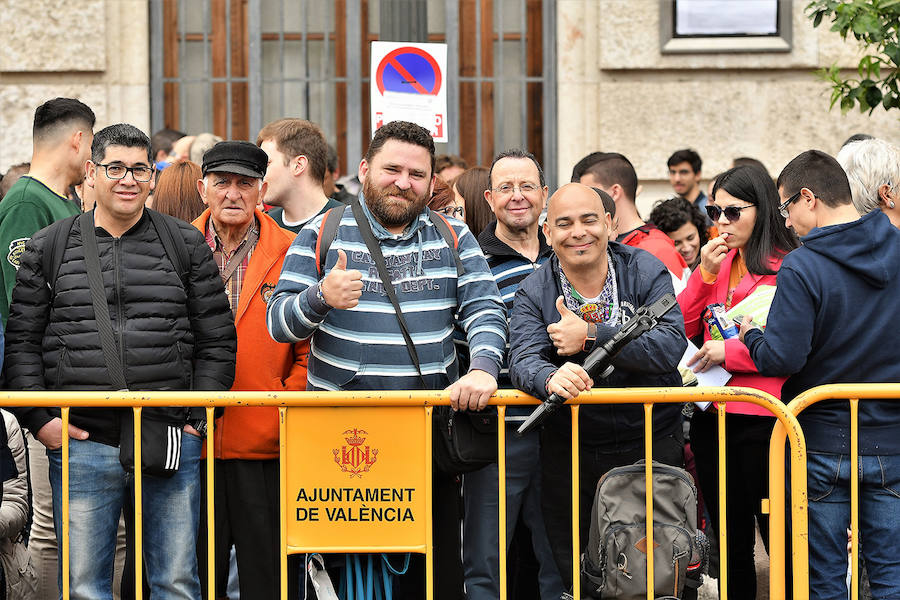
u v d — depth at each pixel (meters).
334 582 4.86
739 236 5.27
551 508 4.96
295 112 9.80
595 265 4.72
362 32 9.75
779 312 4.59
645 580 4.54
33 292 4.60
